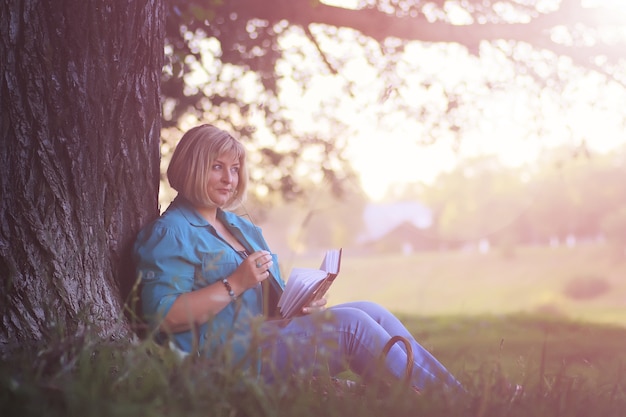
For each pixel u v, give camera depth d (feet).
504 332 29.14
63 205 10.88
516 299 171.73
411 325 33.55
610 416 9.18
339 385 9.73
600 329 29.60
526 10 23.34
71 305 10.69
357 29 21.21
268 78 23.49
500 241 304.71
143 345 8.50
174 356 8.53
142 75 12.14
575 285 181.27
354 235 345.72
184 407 7.82
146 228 11.64
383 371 9.65
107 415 7.31
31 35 10.85
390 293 176.45
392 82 22.76
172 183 12.10
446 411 8.45
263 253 11.22
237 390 8.34
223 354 8.91
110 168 11.70
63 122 10.96
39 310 10.50
